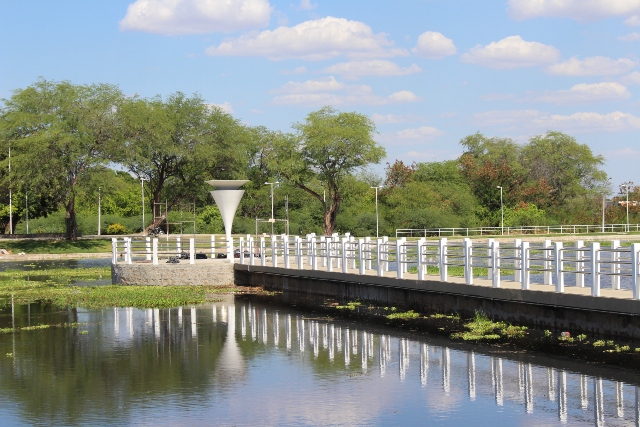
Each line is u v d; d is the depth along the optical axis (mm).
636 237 83500
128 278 41188
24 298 36938
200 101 82000
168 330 27406
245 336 26031
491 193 108750
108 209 112500
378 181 112000
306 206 103312
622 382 18438
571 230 95812
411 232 89375
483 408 17141
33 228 95562
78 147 71750
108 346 24625
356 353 22875
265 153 96250
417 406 17453
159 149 76375
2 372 21250
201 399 18406
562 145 126375
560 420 16172
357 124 87688
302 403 17891
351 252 35500
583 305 21141
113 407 17859
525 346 22266
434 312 27750
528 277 23141
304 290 35781
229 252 41438
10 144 74000
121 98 77250
